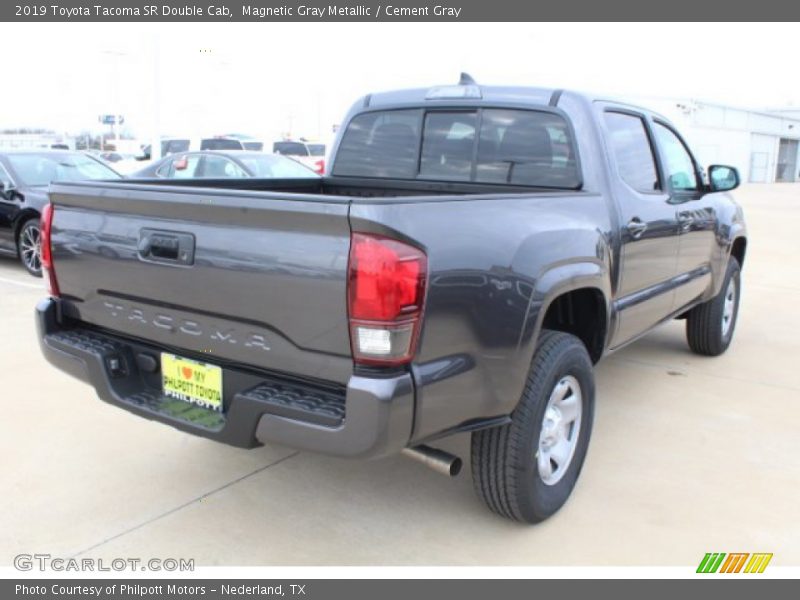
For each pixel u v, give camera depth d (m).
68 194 3.13
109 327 3.17
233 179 4.27
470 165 4.24
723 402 4.85
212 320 2.76
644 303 4.19
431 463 2.70
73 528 3.18
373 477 3.70
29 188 8.85
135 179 3.66
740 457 3.98
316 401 2.55
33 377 5.05
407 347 2.42
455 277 2.56
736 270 5.96
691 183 5.05
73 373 3.19
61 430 4.17
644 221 4.03
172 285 2.82
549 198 3.29
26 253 8.95
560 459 3.32
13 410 4.45
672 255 4.53
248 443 2.65
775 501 3.49
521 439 2.98
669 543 3.13
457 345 2.60
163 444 4.02
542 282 2.96
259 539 3.13
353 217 2.33
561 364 3.11
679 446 4.12
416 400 2.46
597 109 3.92
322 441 2.46
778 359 5.93
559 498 3.30
